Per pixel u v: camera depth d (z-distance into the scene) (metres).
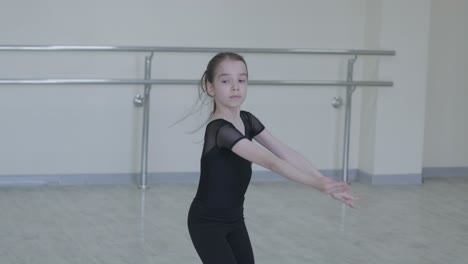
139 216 5.27
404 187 6.59
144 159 6.22
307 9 6.61
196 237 2.73
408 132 6.67
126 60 6.28
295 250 4.52
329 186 2.41
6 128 6.12
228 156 2.69
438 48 7.06
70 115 6.23
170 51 6.09
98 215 5.28
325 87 6.74
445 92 7.12
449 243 4.78
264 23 6.52
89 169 6.32
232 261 2.64
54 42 6.12
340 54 6.54
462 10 7.07
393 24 6.52
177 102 6.42
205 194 2.73
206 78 2.82
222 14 6.43
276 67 6.60
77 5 6.12
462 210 5.76
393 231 5.04
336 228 5.08
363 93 6.79
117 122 6.33
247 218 5.30
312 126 6.76
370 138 6.69
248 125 2.88
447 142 7.19
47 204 5.57
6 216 5.18
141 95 6.32
